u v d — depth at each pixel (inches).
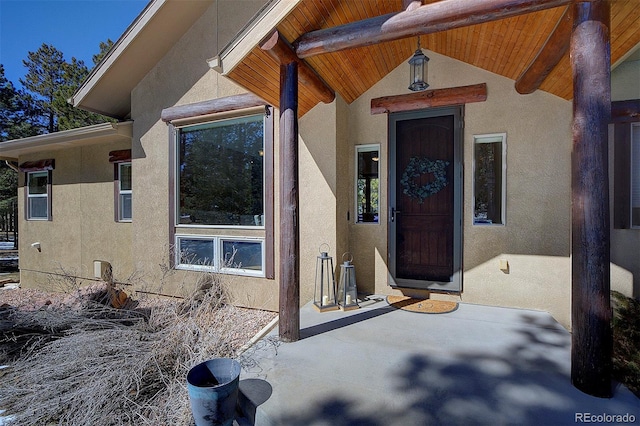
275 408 88.1
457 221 180.7
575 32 94.0
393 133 195.9
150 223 238.8
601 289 90.2
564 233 160.7
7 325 170.4
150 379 120.7
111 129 245.8
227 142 215.8
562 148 160.9
